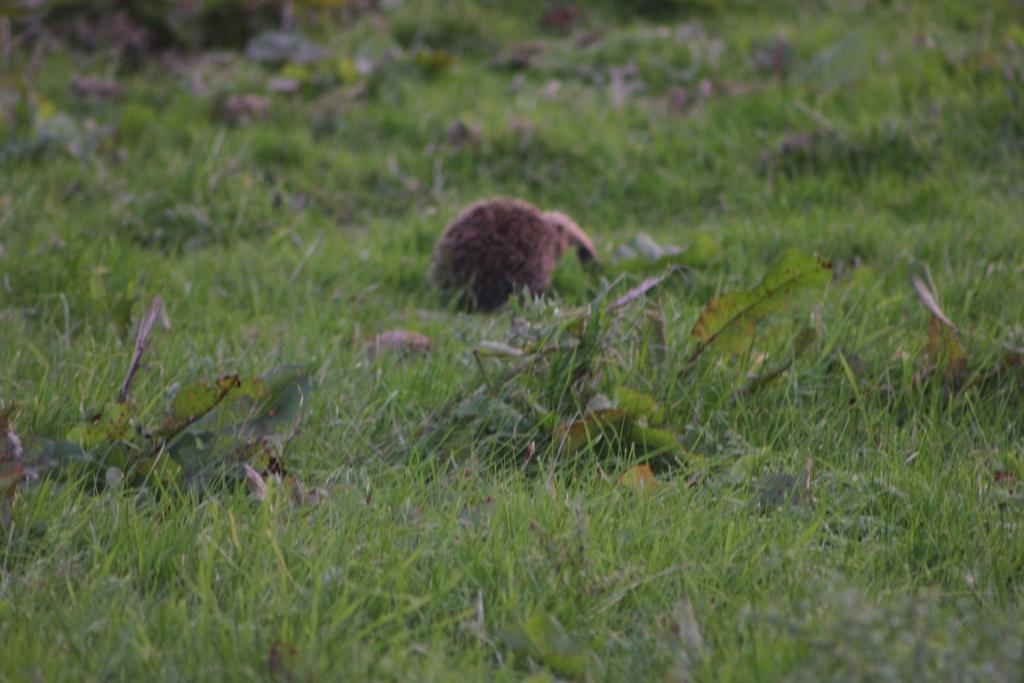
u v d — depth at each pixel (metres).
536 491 8.28
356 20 23.05
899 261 13.43
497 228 13.23
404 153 17.83
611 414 9.01
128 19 21.95
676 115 18.88
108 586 6.81
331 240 15.38
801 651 6.01
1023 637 5.88
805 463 8.59
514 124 17.97
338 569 7.00
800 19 22.25
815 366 10.34
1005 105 17.39
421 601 6.55
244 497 8.02
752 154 17.44
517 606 6.83
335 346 11.13
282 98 19.62
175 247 14.85
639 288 10.05
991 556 7.48
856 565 7.36
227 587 6.96
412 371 10.47
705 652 6.21
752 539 7.60
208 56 21.64
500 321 12.24
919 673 5.48
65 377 9.97
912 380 10.20
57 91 19.83
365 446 9.35
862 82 18.92
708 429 9.35
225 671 6.02
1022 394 10.03
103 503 7.87
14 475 7.67
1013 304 11.87
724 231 14.92
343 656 6.17
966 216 15.14
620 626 6.85
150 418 9.46
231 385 8.65
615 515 8.01
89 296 12.37
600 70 20.62
